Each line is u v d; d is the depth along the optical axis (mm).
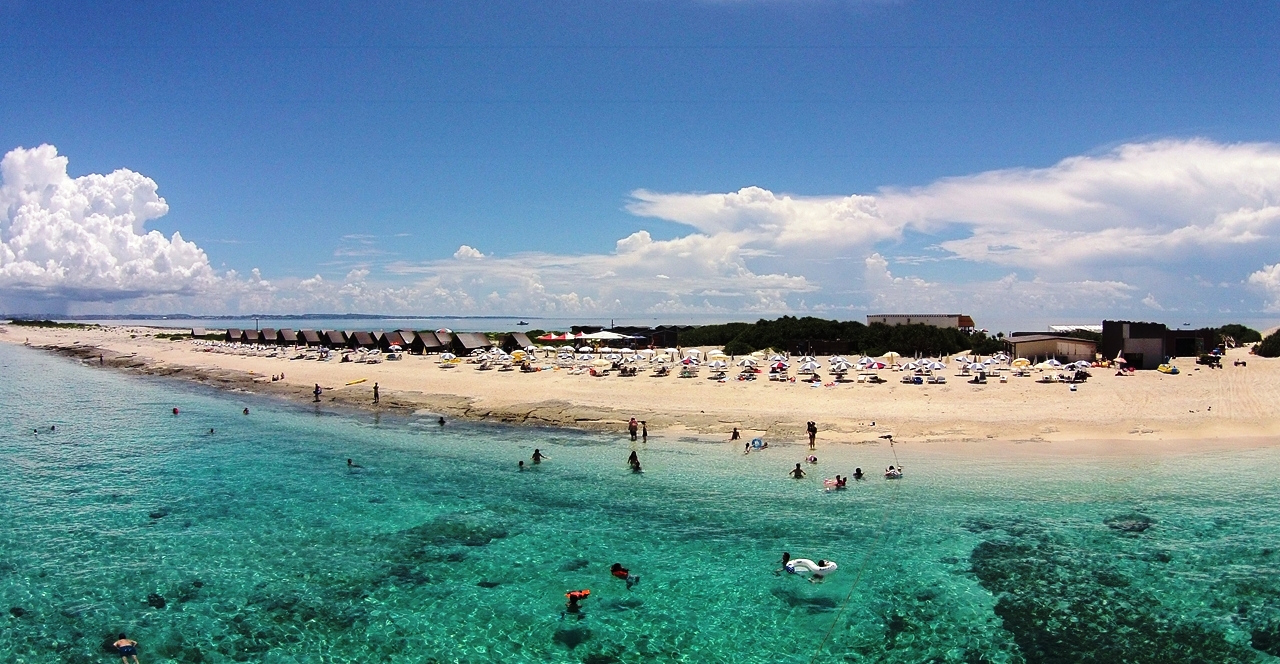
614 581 20594
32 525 25141
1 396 59188
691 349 85000
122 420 47000
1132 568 20859
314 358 83125
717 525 25016
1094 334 83812
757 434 38188
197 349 103250
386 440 39500
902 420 39938
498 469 32688
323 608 18953
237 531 24609
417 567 21594
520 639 17359
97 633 17453
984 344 76562
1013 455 33156
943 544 22906
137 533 24391
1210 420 38969
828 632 17578
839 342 80062
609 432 40188
